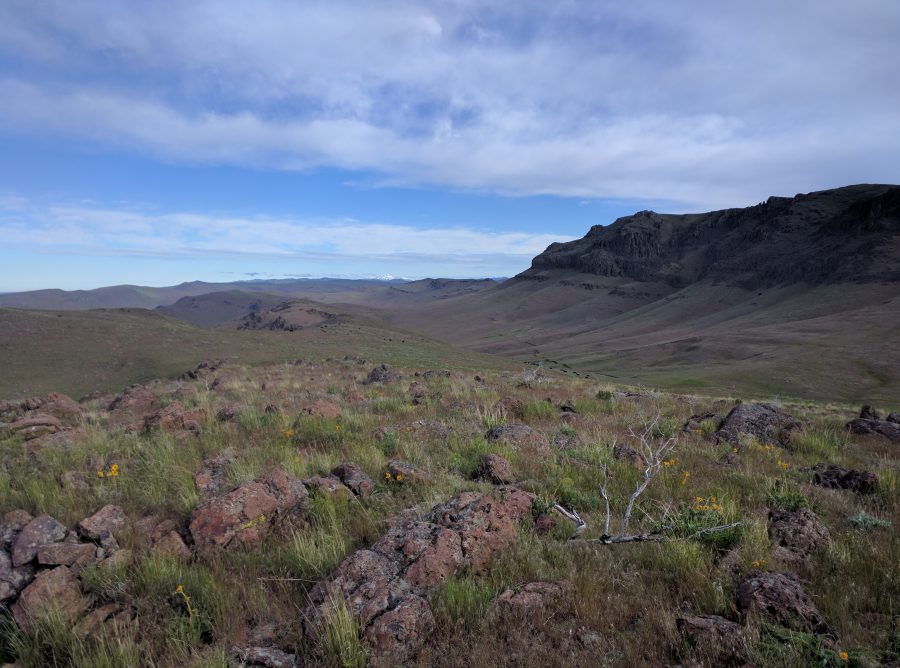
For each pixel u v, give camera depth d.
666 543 5.00
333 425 10.55
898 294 160.12
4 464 8.27
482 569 4.65
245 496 5.48
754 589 4.14
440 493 6.43
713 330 184.75
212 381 23.22
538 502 6.06
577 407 14.82
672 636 3.67
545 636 3.77
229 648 3.66
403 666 3.50
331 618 3.61
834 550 4.95
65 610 3.92
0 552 4.51
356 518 5.66
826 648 3.51
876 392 72.56
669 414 14.27
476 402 14.71
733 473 7.95
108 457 8.40
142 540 5.00
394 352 86.62
